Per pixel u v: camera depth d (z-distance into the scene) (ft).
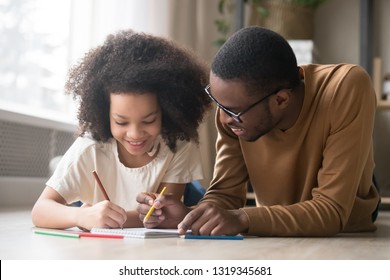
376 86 14.10
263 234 5.53
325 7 15.72
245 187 6.71
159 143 6.32
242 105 5.29
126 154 6.30
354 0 15.58
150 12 13.25
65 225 5.72
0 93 11.71
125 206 6.31
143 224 5.87
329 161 5.71
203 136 13.93
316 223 5.56
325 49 15.71
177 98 6.12
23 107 12.28
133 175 6.27
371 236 6.22
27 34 12.20
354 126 5.68
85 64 6.20
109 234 5.30
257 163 6.26
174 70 6.09
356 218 6.57
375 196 6.81
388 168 14.83
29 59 12.34
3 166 11.64
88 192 6.32
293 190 6.19
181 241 5.08
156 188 6.35
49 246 4.65
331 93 5.76
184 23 14.14
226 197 6.40
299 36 14.30
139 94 5.67
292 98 5.69
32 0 12.21
